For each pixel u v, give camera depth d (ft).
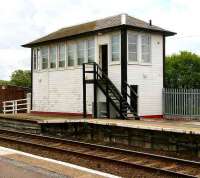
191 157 44.78
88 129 61.16
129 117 67.46
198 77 156.97
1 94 102.99
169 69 160.86
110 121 59.36
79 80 78.64
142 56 72.95
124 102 66.69
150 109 73.67
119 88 70.44
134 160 40.73
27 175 30.66
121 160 40.42
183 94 72.79
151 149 50.06
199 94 71.87
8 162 35.86
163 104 75.61
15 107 94.79
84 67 70.13
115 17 77.05
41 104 89.86
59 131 65.21
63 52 82.99
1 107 102.73
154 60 74.84
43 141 57.31
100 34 73.56
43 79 89.10
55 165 34.35
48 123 64.80
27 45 92.12
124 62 69.36
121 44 69.67
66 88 82.12
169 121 65.46
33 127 67.62
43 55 89.35
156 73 75.10
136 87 71.92
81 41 78.33
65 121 63.82
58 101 84.48
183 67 160.86
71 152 44.14
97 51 74.49
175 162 38.14
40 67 90.22
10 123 75.72
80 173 31.24
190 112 71.87
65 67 82.28
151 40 74.38
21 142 53.36
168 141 48.47
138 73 71.92
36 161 36.22
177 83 156.35
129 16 76.02
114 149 45.39
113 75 71.61
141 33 72.59
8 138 57.16
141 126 51.42
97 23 79.46
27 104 95.55
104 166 37.86
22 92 107.04
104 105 73.05
